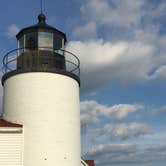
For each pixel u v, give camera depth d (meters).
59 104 17.17
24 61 17.66
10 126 16.45
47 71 17.19
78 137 17.97
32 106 16.88
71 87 17.88
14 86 17.42
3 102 18.11
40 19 18.41
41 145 16.50
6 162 16.12
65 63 18.23
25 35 18.00
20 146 16.42
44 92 17.02
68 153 16.98
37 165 16.30
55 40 18.11
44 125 16.72
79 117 18.52
